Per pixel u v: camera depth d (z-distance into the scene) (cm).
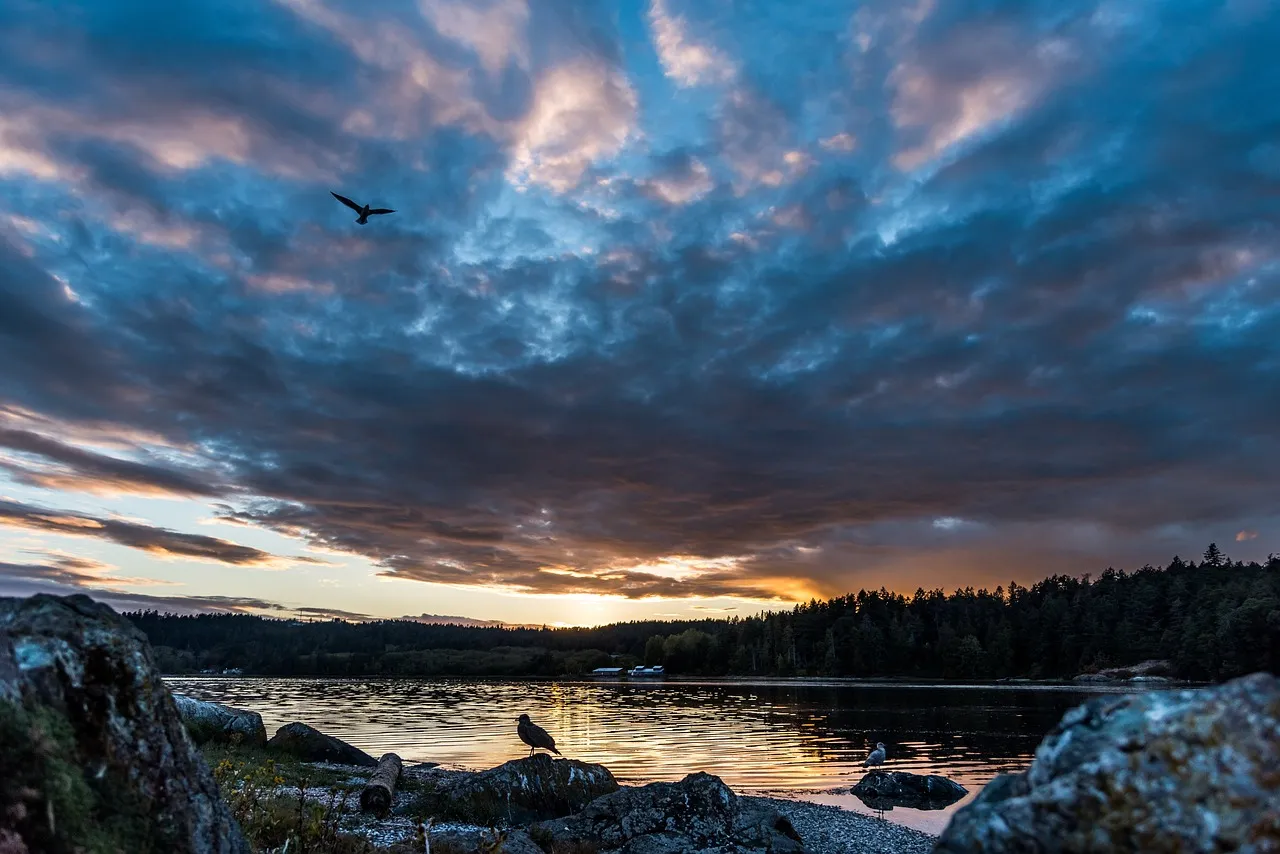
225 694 12050
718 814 1966
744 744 5566
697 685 18975
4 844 428
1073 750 453
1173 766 402
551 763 2394
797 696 13088
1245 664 13038
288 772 2709
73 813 493
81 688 588
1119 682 15725
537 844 1827
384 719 7675
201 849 621
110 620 652
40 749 499
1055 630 18438
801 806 3119
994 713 8656
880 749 4369
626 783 3609
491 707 10181
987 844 434
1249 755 387
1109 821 401
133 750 597
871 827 2703
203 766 677
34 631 594
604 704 11119
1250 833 363
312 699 11362
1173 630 15950
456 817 2175
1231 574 19350
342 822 1883
